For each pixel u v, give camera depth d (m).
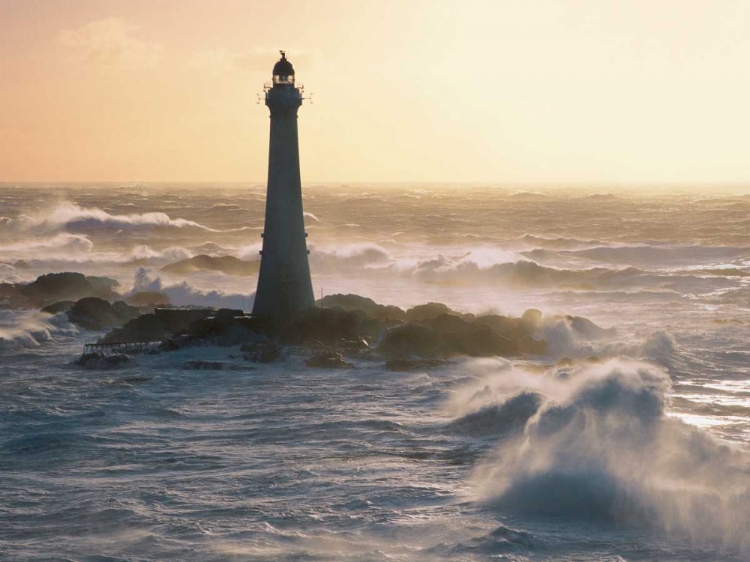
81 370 63.91
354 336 71.69
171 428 47.16
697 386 57.62
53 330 80.19
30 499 35.09
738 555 28.66
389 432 45.66
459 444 43.06
